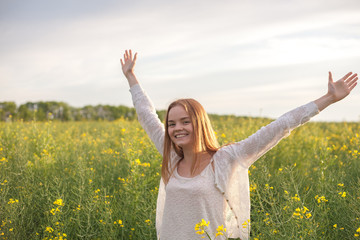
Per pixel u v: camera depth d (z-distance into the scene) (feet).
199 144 6.78
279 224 9.42
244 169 6.81
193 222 6.52
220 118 35.53
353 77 6.44
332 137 26.66
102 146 22.75
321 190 12.66
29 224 11.22
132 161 12.96
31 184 13.87
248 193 6.85
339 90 6.40
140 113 8.39
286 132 6.36
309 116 6.34
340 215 10.74
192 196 6.52
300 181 13.61
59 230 10.19
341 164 16.11
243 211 6.83
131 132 21.57
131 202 12.56
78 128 35.78
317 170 15.52
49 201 12.44
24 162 16.02
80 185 13.09
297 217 8.94
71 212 11.80
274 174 15.69
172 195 6.77
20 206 11.77
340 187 11.91
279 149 19.21
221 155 6.73
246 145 6.57
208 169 6.70
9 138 20.10
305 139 21.11
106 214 10.93
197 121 6.84
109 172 16.22
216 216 6.57
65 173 16.19
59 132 29.71
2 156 16.93
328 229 10.30
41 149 18.12
